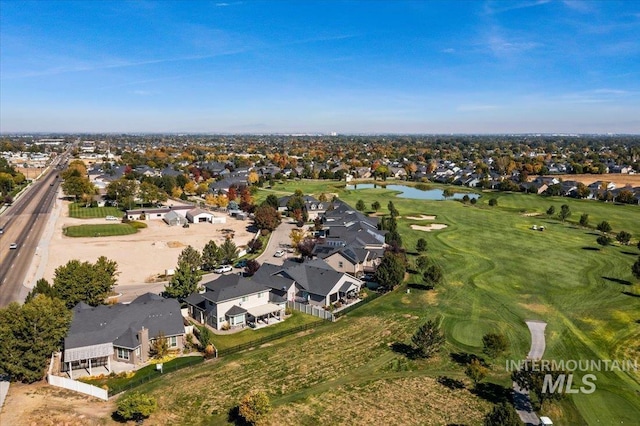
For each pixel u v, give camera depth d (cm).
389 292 6944
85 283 5597
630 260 8669
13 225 11081
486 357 4828
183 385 4250
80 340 4491
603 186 17150
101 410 3762
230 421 3700
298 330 5569
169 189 16838
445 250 9438
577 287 7119
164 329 4919
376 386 4247
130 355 4597
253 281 6247
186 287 6169
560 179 19838
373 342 5206
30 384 4122
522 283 7312
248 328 5634
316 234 10519
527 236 10744
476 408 3894
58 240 9725
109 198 14588
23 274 7444
